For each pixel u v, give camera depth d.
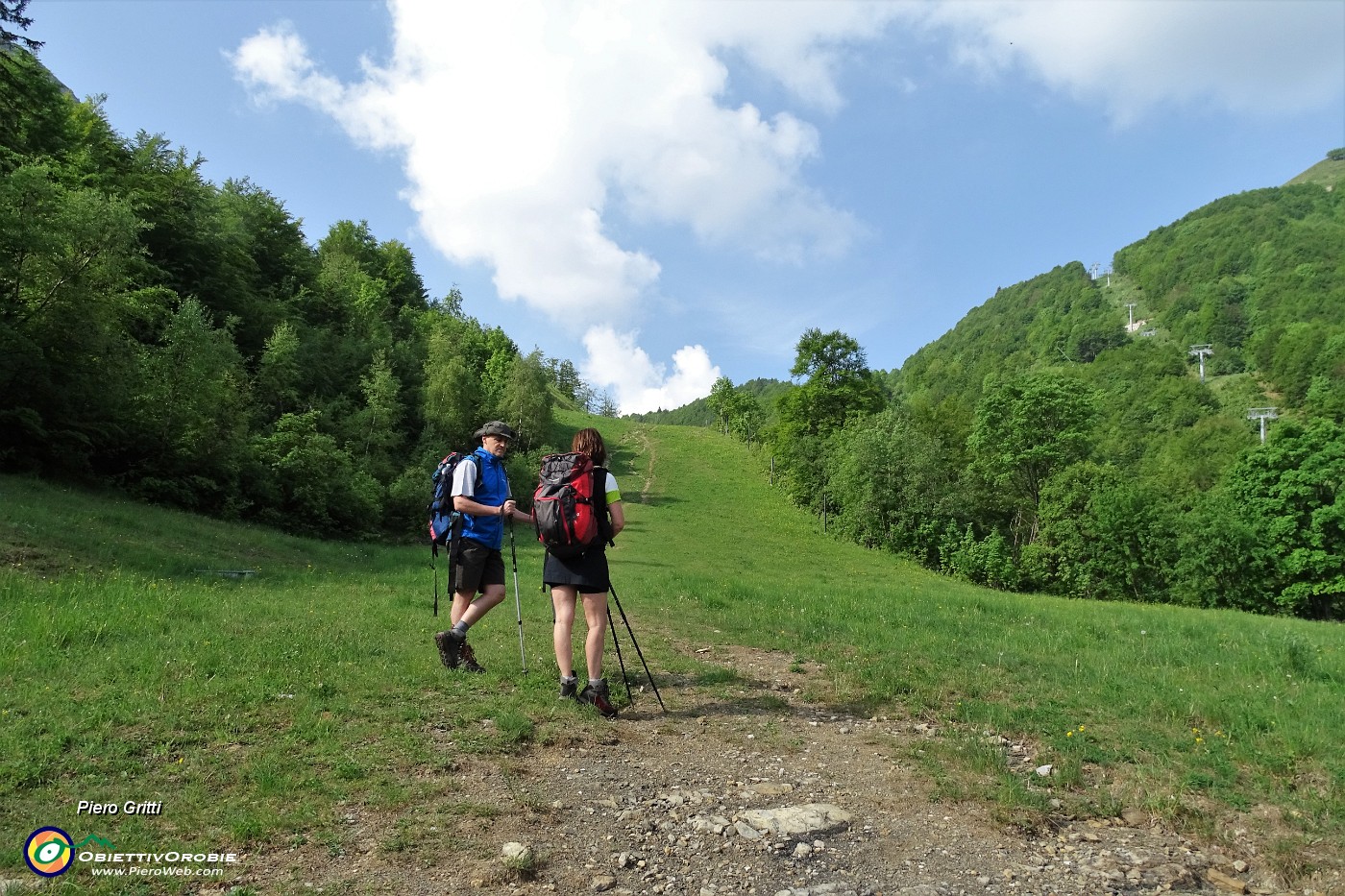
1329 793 4.68
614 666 7.07
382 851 3.27
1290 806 4.49
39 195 22.09
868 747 5.28
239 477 26.83
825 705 6.33
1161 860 3.76
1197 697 6.71
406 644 7.39
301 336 48.09
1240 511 38.72
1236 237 189.12
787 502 60.78
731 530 50.38
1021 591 41.31
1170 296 188.00
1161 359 134.12
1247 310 152.50
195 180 46.81
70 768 3.80
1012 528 47.00
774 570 36.97
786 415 64.25
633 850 3.51
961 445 58.75
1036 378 48.56
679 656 7.92
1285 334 123.00
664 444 85.81
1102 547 39.91
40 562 11.30
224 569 14.06
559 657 5.62
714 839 3.69
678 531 48.66
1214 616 19.14
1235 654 9.38
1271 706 6.57
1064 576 40.16
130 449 23.91
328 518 29.28
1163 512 39.56
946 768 4.87
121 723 4.46
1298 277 153.00
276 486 28.11
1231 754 5.34
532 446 63.84
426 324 79.19
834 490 53.03
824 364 62.69
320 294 59.28
